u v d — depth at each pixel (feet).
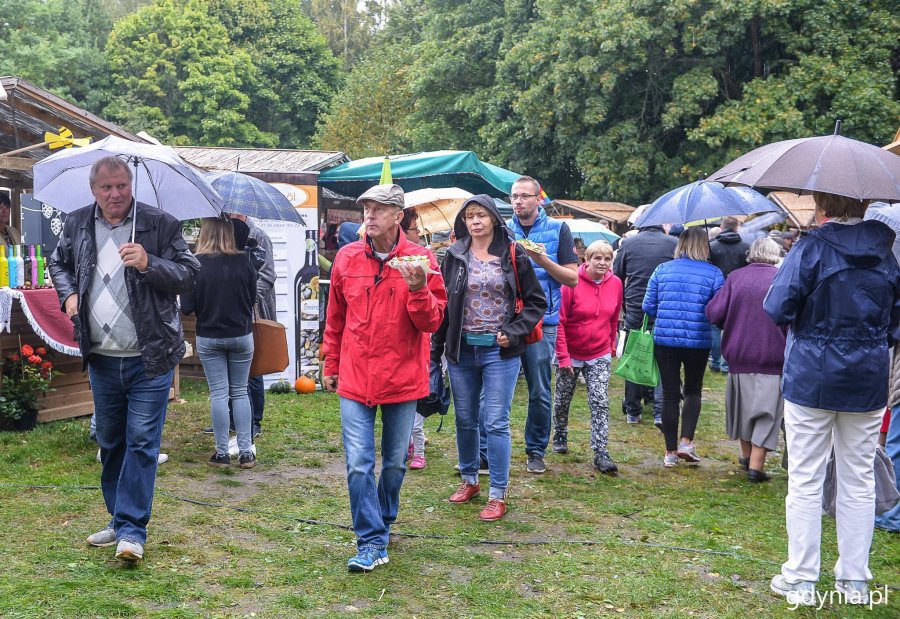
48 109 26.84
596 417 21.85
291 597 12.98
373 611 12.69
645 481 21.12
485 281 17.08
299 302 32.91
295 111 152.46
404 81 102.94
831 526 17.61
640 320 28.12
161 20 140.05
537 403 20.90
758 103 64.69
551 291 20.99
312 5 201.98
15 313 24.07
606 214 65.67
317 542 15.78
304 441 24.49
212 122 134.92
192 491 18.85
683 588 13.92
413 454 21.72
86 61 139.23
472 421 18.01
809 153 13.11
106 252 13.91
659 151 72.90
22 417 23.71
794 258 13.14
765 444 21.04
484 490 19.67
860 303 12.69
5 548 14.61
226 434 21.12
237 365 20.98
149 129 132.26
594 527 17.16
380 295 14.10
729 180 14.12
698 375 22.52
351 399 14.28
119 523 14.05
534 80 75.41
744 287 21.17
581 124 73.72
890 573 14.80
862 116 63.26
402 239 14.42
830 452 13.66
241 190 24.21
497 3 91.81
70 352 23.80
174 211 17.26
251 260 20.75
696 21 67.05
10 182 30.37
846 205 13.10
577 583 14.03
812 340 13.03
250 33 151.64
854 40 66.23
